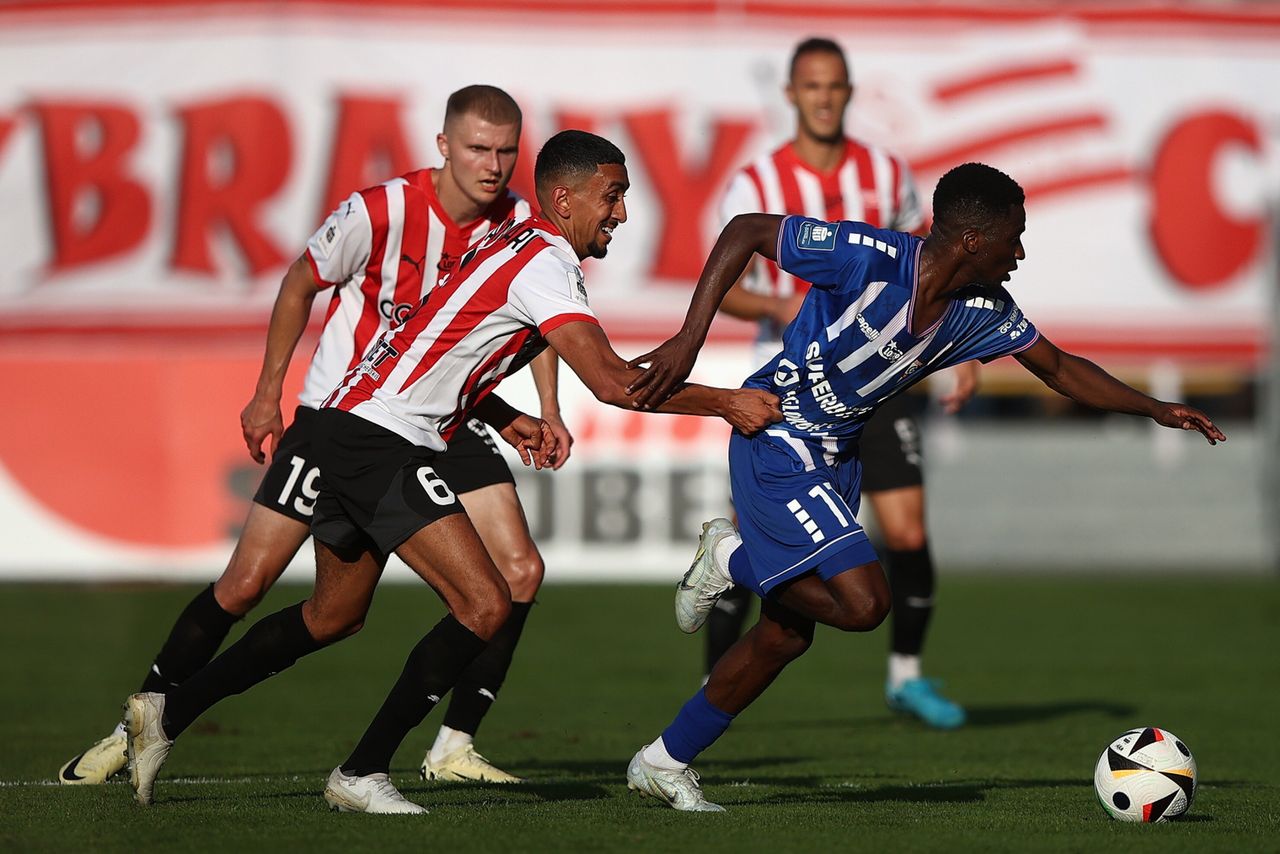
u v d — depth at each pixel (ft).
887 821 52.90
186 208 156.66
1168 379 197.16
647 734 83.82
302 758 73.15
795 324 56.95
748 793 62.34
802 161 86.74
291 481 63.72
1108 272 162.20
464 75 157.28
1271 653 123.34
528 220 55.67
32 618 135.23
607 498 149.38
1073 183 161.68
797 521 55.16
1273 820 54.54
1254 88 162.30
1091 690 103.86
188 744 78.23
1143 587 171.12
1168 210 161.99
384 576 168.14
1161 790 53.26
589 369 52.54
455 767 66.28
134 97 156.56
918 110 159.94
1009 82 160.66
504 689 102.47
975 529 200.95
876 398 56.95
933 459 202.59
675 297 157.17
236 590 63.16
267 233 156.66
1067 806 57.98
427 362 53.88
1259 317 163.12
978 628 138.62
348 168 156.97
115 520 146.00
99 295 156.56
